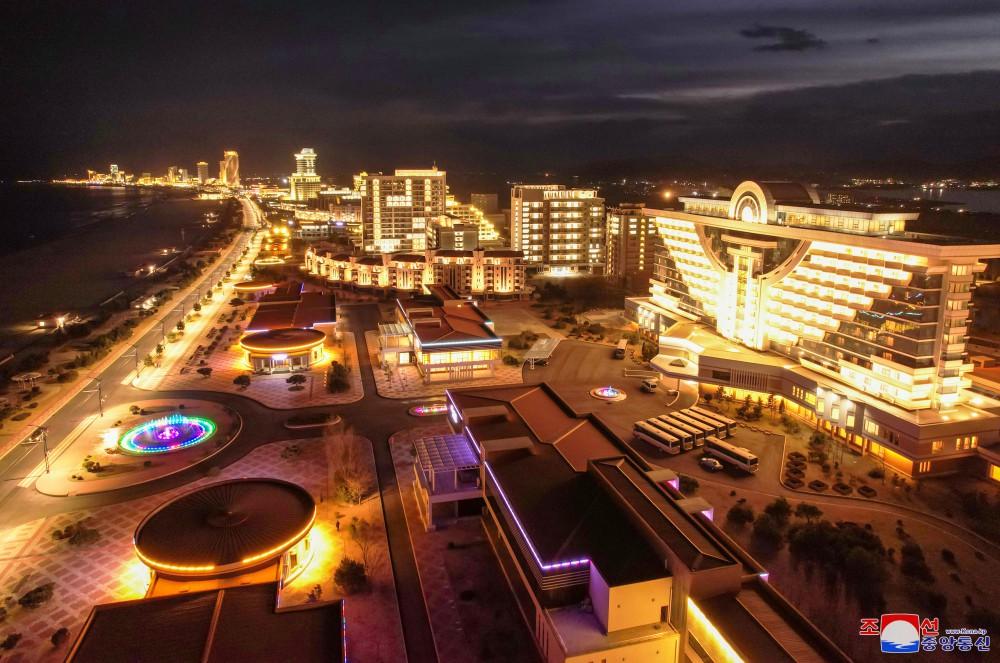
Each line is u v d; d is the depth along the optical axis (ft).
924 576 284.41
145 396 505.66
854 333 428.56
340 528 321.73
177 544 273.54
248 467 384.47
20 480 369.09
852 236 420.36
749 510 331.57
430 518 319.47
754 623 204.85
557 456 309.42
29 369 571.69
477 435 336.70
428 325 590.55
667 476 281.95
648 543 238.68
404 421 458.09
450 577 285.23
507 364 591.37
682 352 543.39
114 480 368.89
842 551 294.66
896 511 341.00
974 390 455.22
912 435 370.12
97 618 217.56
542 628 235.40
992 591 278.67
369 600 270.87
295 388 516.73
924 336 383.45
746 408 471.62
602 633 222.69
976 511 336.08
